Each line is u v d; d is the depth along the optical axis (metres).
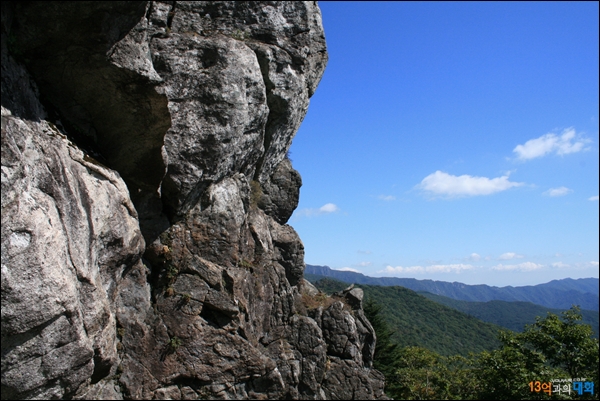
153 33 12.08
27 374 7.08
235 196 13.87
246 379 12.86
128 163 10.88
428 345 65.00
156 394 11.20
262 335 14.69
